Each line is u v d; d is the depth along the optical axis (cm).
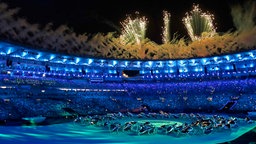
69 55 7456
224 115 6394
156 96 8125
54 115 5678
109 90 7969
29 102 5659
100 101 7312
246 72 8294
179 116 5609
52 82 7156
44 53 6894
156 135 3616
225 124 3928
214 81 8425
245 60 8212
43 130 4000
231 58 8394
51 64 7562
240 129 4031
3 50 6056
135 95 8106
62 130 4047
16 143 2973
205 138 3369
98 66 8769
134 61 8919
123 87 8381
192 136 3522
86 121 4700
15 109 5134
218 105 7362
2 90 5525
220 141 3145
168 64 9275
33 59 7012
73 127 4391
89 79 8550
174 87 8538
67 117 5791
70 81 7819
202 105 7531
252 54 7831
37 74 7262
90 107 6762
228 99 7469
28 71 7006
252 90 7562
